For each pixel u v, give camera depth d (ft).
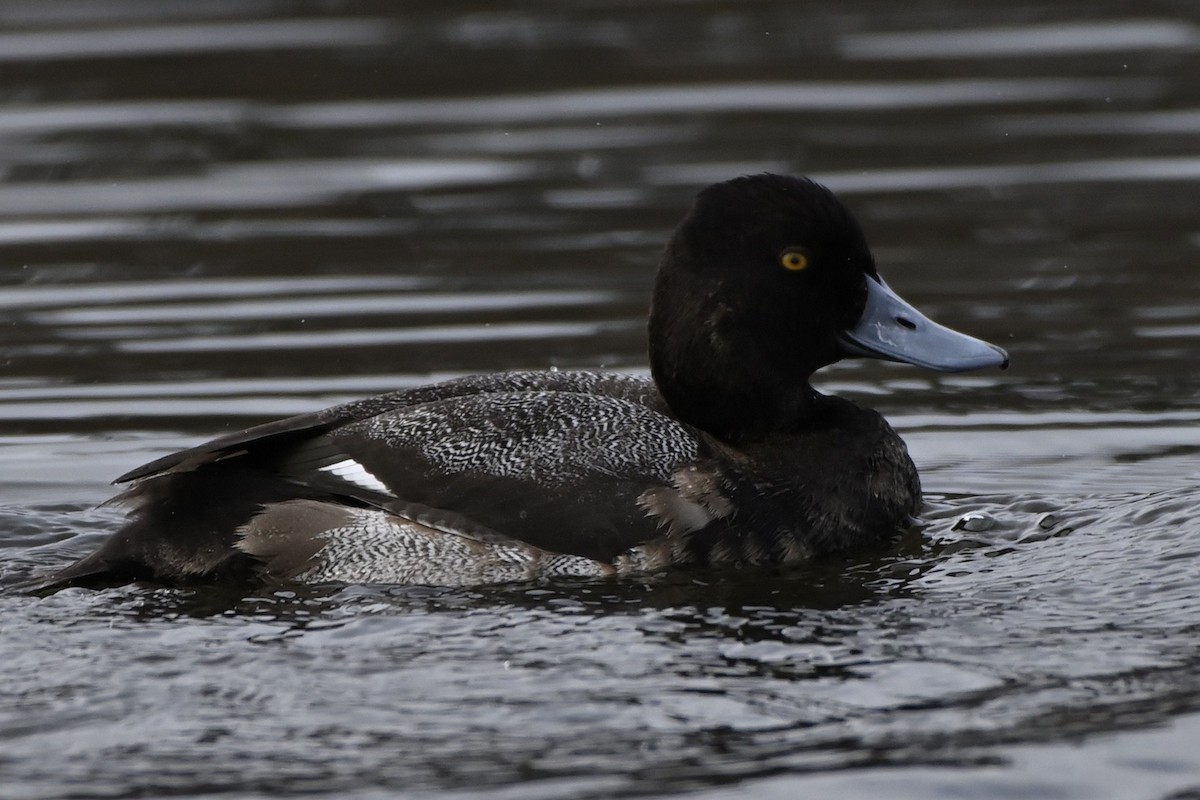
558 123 68.39
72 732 24.81
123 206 61.00
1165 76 71.46
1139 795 22.59
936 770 23.21
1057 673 26.27
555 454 33.30
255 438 32.89
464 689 26.04
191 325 50.55
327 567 32.73
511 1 81.97
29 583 32.71
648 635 28.48
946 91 70.64
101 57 74.54
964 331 49.93
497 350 48.29
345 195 61.93
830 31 78.79
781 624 28.96
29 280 54.13
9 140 66.74
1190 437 42.34
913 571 32.40
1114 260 55.06
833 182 61.82
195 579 32.78
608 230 57.93
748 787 22.81
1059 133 66.13
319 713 25.29
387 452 33.45
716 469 33.76
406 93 71.77
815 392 37.11
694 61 74.79
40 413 44.14
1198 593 29.86
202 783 23.21
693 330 35.24
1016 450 41.83
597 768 23.39
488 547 32.55
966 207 59.62
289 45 75.97
